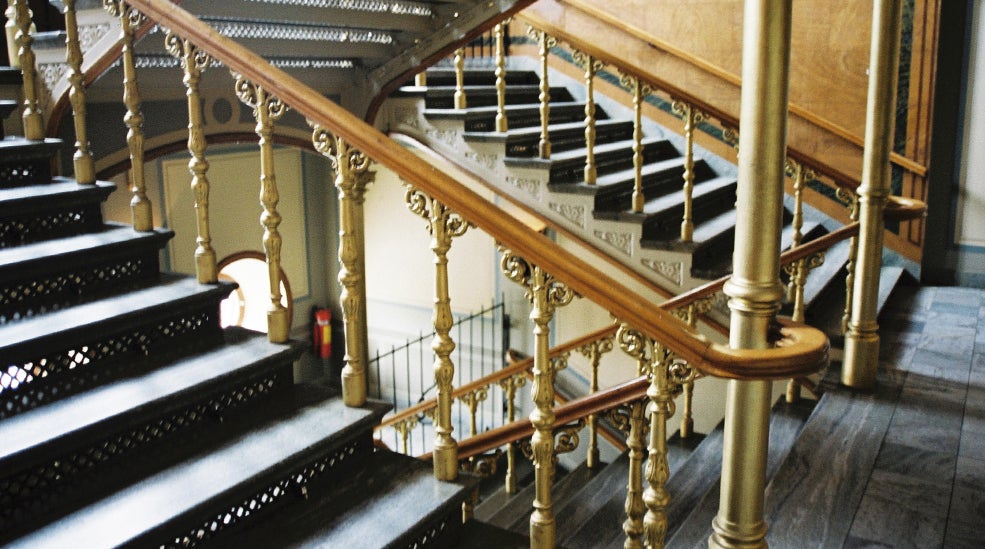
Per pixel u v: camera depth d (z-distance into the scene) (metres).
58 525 2.27
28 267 2.94
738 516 2.72
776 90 2.46
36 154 3.71
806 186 6.53
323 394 3.17
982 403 4.12
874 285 4.25
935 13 5.90
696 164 6.79
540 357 2.58
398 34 5.67
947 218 6.28
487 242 8.93
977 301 5.85
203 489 2.46
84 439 2.46
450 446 2.86
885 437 3.79
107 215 8.02
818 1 6.30
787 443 4.20
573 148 6.30
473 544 2.81
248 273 10.10
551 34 5.37
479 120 5.95
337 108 2.75
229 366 2.94
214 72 4.96
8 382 2.66
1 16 5.80
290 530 2.57
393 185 9.61
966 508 3.18
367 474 2.92
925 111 6.07
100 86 4.38
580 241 5.55
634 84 5.23
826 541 2.99
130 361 2.98
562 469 8.20
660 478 2.56
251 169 9.52
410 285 9.77
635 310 2.42
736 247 2.64
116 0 3.37
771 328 2.64
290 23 4.95
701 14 6.88
